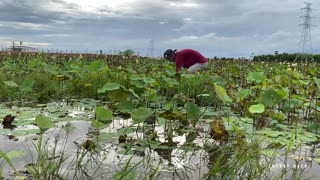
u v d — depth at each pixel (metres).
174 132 4.46
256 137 3.95
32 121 4.70
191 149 3.69
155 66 12.27
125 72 8.51
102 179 2.72
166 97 7.05
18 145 3.59
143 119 3.84
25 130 4.18
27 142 3.71
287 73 10.48
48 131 4.21
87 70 8.23
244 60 20.27
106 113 3.64
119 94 5.38
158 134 4.32
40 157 2.85
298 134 4.56
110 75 8.45
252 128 4.69
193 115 4.80
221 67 14.45
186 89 7.46
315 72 9.52
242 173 2.91
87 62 14.55
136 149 3.59
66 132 4.19
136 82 6.44
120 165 3.07
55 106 6.11
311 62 21.67
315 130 4.89
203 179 2.82
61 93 7.46
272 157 3.33
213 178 2.83
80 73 8.16
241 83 9.46
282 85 7.11
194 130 4.59
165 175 2.89
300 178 2.92
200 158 3.40
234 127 4.05
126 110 5.09
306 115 6.03
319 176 2.99
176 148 3.72
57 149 3.48
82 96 7.38
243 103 5.93
